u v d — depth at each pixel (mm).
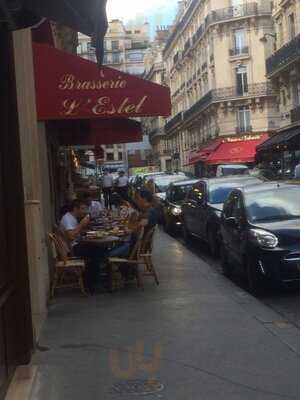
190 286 10258
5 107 6020
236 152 56250
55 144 14688
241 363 6047
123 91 9461
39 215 8445
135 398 5156
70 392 5316
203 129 68312
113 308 8609
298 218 10336
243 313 8188
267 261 9547
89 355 6379
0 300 5164
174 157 83562
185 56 74562
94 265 10078
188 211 16844
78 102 9383
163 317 8000
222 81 59438
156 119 100812
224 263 11641
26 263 6070
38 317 7977
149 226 10281
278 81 45906
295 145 36188
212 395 5211
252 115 58375
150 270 10398
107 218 14750
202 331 7277
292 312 8578
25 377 5711
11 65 6055
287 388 5352
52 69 9359
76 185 27016
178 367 5957
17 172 6027
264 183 12031
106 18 5184
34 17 5785
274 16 46188
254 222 10336
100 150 28562
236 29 58719
